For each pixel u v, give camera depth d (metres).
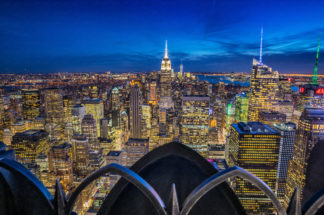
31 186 5.89
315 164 8.22
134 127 188.88
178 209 4.84
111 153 126.94
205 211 6.41
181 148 8.05
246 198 87.94
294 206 4.85
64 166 101.25
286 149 102.88
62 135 172.00
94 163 122.50
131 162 133.12
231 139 111.38
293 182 93.94
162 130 186.00
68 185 100.94
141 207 6.53
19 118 175.88
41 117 182.50
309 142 86.62
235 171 4.84
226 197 6.49
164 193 7.19
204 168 7.64
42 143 126.31
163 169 7.75
